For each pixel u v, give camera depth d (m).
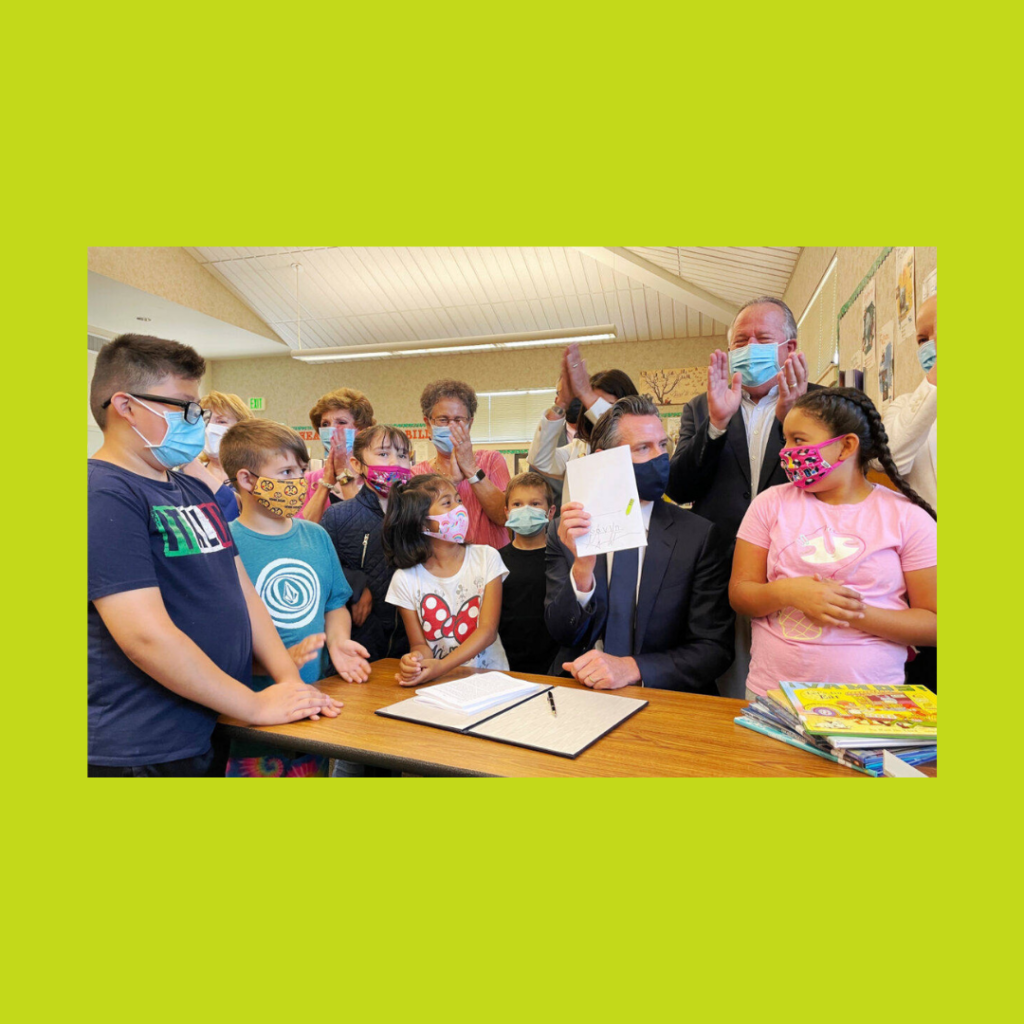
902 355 2.05
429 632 1.61
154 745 1.06
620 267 5.16
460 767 0.90
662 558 1.41
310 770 1.50
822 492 1.24
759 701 1.10
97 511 1.00
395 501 1.60
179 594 1.11
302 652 1.41
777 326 1.67
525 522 1.98
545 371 6.73
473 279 5.62
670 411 5.30
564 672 1.62
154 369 1.11
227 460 1.53
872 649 1.16
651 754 0.95
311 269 5.65
